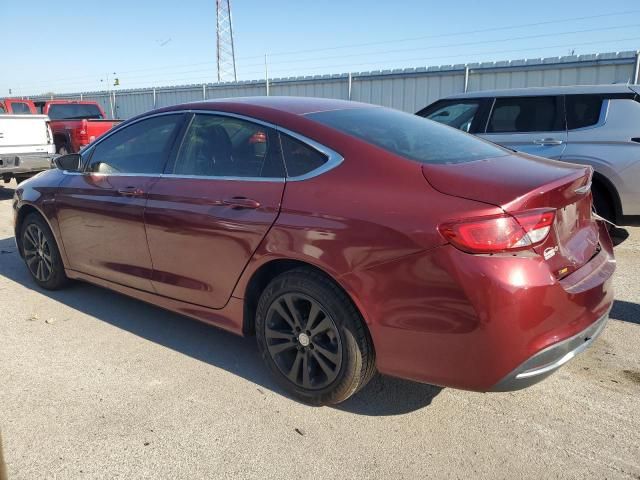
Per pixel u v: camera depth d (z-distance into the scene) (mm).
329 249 2777
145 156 3939
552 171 2906
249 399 3176
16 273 5539
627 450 2688
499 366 2455
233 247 3217
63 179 4535
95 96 26469
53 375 3449
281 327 3180
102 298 4797
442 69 14641
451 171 2715
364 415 3014
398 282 2588
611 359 3592
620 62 12023
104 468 2584
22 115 10266
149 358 3686
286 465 2607
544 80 13094
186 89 22125
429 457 2660
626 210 5887
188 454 2686
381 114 3631
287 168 3113
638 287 4879
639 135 5758
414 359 2641
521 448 2717
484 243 2408
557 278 2594
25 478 2510
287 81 18672
